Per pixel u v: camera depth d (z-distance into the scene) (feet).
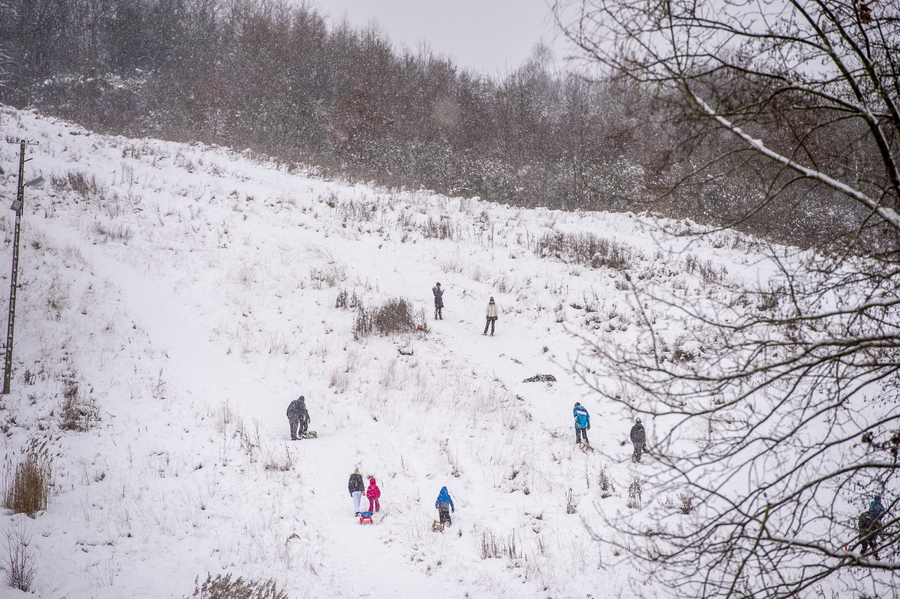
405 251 93.15
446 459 50.98
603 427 56.54
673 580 15.11
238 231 90.53
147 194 95.96
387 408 58.85
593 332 72.79
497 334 75.20
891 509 15.62
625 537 37.52
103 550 35.86
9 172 91.86
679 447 40.09
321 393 61.62
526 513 42.93
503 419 57.47
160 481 44.78
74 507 40.29
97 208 88.48
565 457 51.06
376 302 79.10
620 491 44.86
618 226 102.32
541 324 76.43
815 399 28.55
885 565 13.14
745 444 14.88
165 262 80.38
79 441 48.91
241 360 66.28
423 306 79.97
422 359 68.54
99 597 31.40
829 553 13.28
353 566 36.58
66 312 66.69
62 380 56.80
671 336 65.72
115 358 62.08
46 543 35.88
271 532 39.65
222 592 32.07
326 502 44.47
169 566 34.94
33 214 82.64
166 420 54.03
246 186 107.76
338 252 90.02
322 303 78.18
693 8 13.20
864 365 14.05
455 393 61.87
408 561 37.42
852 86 13.80
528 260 91.97
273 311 75.72
